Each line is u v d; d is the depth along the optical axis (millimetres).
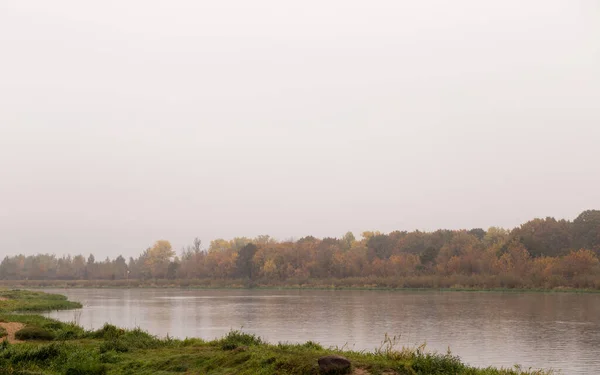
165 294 117562
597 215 117938
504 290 99750
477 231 154250
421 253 133625
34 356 20234
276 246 156375
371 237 158125
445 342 34094
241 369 16703
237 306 70250
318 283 137750
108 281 170250
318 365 15164
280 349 19078
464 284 107562
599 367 25969
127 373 18312
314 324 45312
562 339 35500
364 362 16031
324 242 161375
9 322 34250
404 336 37062
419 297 85062
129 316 54719
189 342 24453
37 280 180750
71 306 65750
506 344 33312
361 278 130125
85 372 18500
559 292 92000
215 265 167875
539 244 116000
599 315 51469
